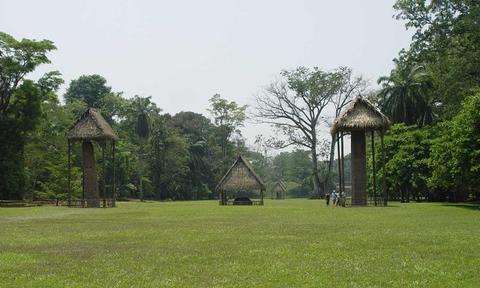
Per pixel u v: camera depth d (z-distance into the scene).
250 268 11.67
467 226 21.41
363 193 43.78
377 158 53.75
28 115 55.88
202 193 100.94
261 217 29.67
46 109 65.56
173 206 50.75
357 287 9.60
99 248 15.38
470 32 46.09
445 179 38.84
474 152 34.34
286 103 81.75
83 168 48.09
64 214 34.16
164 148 92.44
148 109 94.12
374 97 71.50
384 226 21.81
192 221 26.62
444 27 48.66
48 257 13.62
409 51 51.44
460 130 35.47
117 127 94.12
